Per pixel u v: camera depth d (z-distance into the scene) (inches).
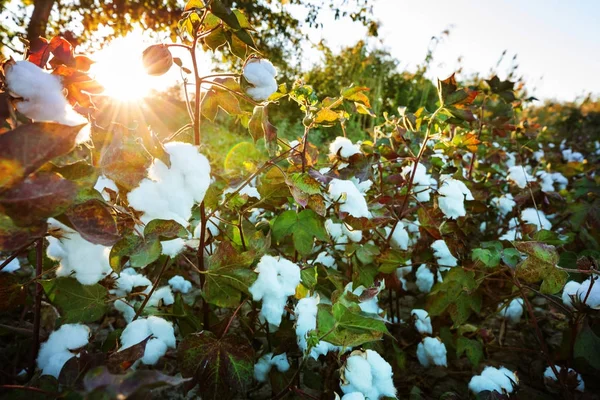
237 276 40.6
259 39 366.0
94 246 33.1
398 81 303.9
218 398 38.3
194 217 46.7
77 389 28.3
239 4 341.1
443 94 51.3
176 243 37.4
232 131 277.7
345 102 47.8
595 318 48.1
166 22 318.0
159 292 51.2
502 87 81.9
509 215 80.7
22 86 26.8
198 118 38.3
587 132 307.9
